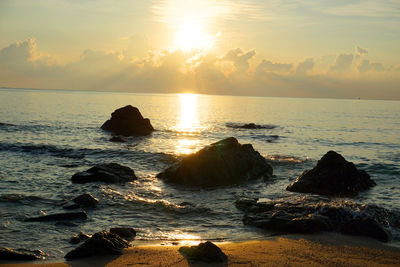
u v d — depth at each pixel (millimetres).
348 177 18656
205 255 9523
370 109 161375
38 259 9602
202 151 20891
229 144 21594
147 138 43062
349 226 12258
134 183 19562
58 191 17062
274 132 54469
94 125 54438
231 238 11719
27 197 15516
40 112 78000
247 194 17875
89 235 11586
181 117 86500
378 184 20547
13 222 12539
